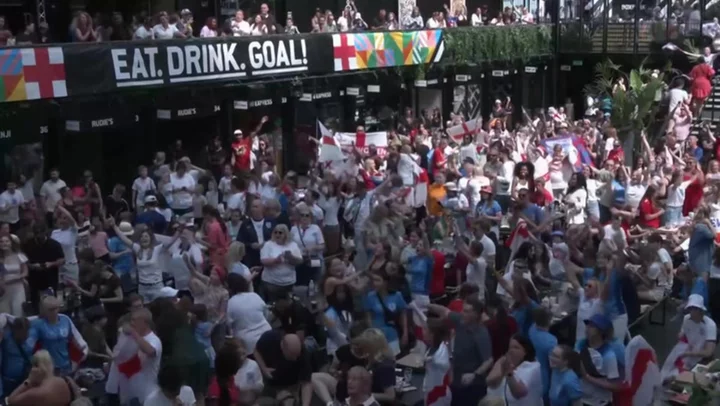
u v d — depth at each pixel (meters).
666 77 33.97
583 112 35.72
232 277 11.88
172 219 17.62
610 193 20.31
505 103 34.06
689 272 15.12
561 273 15.34
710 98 32.38
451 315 11.24
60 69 19.94
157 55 21.92
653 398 11.29
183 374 9.53
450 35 30.42
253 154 23.92
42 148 21.47
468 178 21.03
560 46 35.25
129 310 11.66
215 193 20.11
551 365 10.35
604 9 34.50
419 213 21.03
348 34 26.94
